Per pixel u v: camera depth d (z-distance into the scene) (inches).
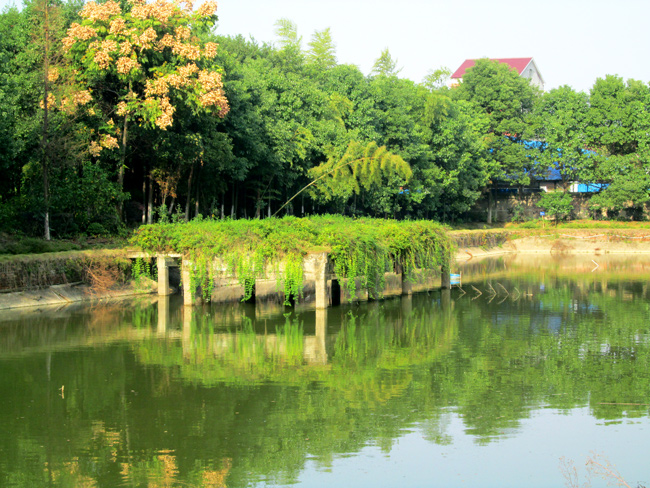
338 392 751.1
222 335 1023.6
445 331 1070.4
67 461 571.8
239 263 1148.5
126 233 1489.9
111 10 1397.6
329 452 593.3
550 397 740.0
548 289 1558.8
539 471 557.9
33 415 673.0
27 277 1211.2
